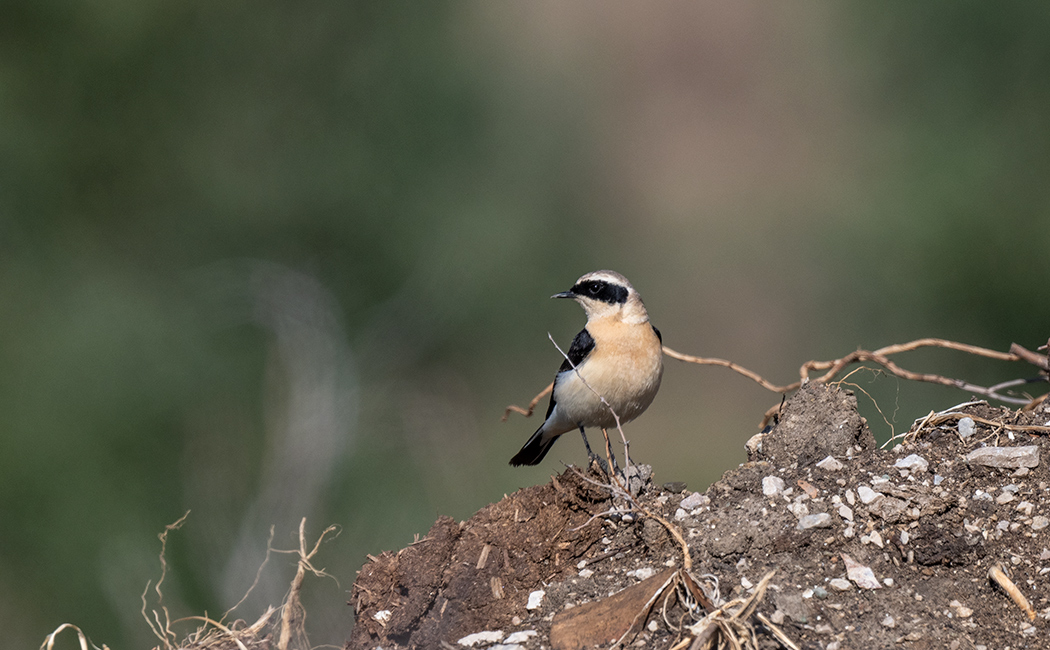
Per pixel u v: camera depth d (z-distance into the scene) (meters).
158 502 13.99
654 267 24.31
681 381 19.72
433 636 4.52
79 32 19.05
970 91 19.86
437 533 4.89
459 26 23.83
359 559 10.71
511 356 21.48
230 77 21.00
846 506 4.67
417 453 14.99
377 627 4.66
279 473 13.03
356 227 21.08
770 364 19.98
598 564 4.74
